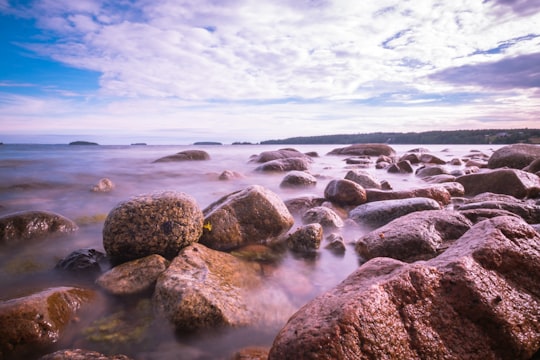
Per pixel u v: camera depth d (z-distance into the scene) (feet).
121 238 17.28
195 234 18.63
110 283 14.92
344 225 25.49
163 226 17.63
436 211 20.81
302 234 21.24
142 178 53.01
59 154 103.71
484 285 10.61
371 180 38.14
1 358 10.64
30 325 11.19
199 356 11.51
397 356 8.99
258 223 21.35
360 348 8.71
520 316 10.33
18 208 30.94
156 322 12.93
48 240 21.62
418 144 325.01
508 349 9.87
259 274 17.04
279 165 61.36
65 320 12.26
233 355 11.51
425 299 10.22
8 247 20.03
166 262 16.31
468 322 10.03
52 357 10.12
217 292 13.74
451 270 10.94
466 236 13.78
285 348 9.07
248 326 12.87
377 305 9.55
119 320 13.01
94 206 32.73
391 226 19.94
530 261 11.71
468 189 37.14
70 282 16.17
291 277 17.42
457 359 9.43
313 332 9.00
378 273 11.82
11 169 59.06
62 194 38.55
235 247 20.49
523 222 13.20
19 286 15.76
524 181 33.94
